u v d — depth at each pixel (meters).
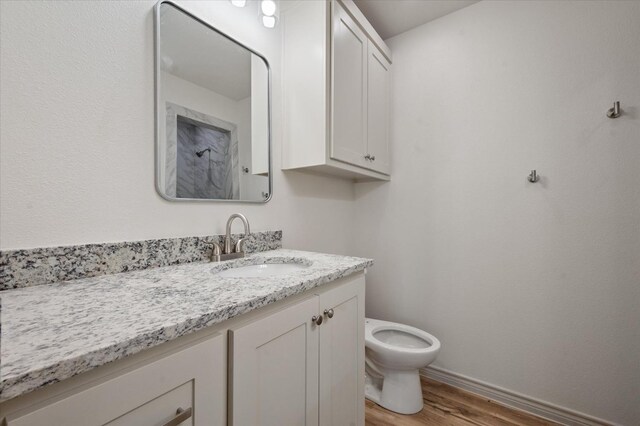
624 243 1.23
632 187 1.21
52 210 0.72
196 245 1.02
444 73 1.72
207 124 1.11
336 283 0.94
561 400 1.36
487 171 1.57
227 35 1.18
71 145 0.75
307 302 0.78
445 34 1.72
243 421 0.59
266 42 1.36
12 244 0.66
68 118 0.75
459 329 1.66
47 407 0.35
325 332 0.86
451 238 1.69
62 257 0.72
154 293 0.62
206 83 1.10
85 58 0.78
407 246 1.86
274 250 1.34
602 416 1.26
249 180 1.28
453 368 1.67
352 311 1.02
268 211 1.38
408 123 1.86
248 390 0.60
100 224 0.81
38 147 0.70
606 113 1.26
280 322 0.68
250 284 0.70
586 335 1.31
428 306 1.77
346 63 1.43
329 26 1.32
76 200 0.76
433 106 1.76
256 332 0.62
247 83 1.27
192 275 0.80
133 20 0.88
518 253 1.48
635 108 1.21
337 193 1.88
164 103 0.96
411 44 1.85
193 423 0.50
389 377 1.49
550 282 1.39
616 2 1.25
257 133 1.31
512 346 1.49
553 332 1.38
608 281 1.26
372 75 1.68
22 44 0.68
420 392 1.46
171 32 0.99
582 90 1.32
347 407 0.98
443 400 1.53
